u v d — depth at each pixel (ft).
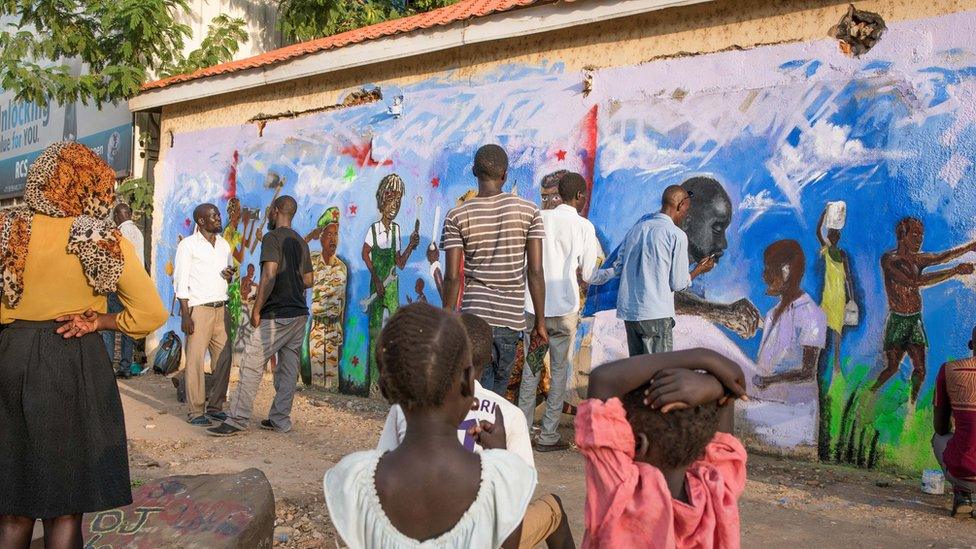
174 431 24.27
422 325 6.84
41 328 10.63
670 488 6.85
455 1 52.70
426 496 6.74
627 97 24.22
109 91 40.37
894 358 19.47
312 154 33.86
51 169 10.80
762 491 18.02
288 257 24.06
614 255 24.11
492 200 17.19
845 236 20.30
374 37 29.35
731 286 22.06
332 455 21.53
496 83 27.43
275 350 24.16
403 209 30.22
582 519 15.84
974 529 15.56
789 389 20.95
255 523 12.96
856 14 20.35
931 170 19.17
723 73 22.48
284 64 33.09
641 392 6.85
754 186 21.80
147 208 41.32
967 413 15.87
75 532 10.82
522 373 23.06
